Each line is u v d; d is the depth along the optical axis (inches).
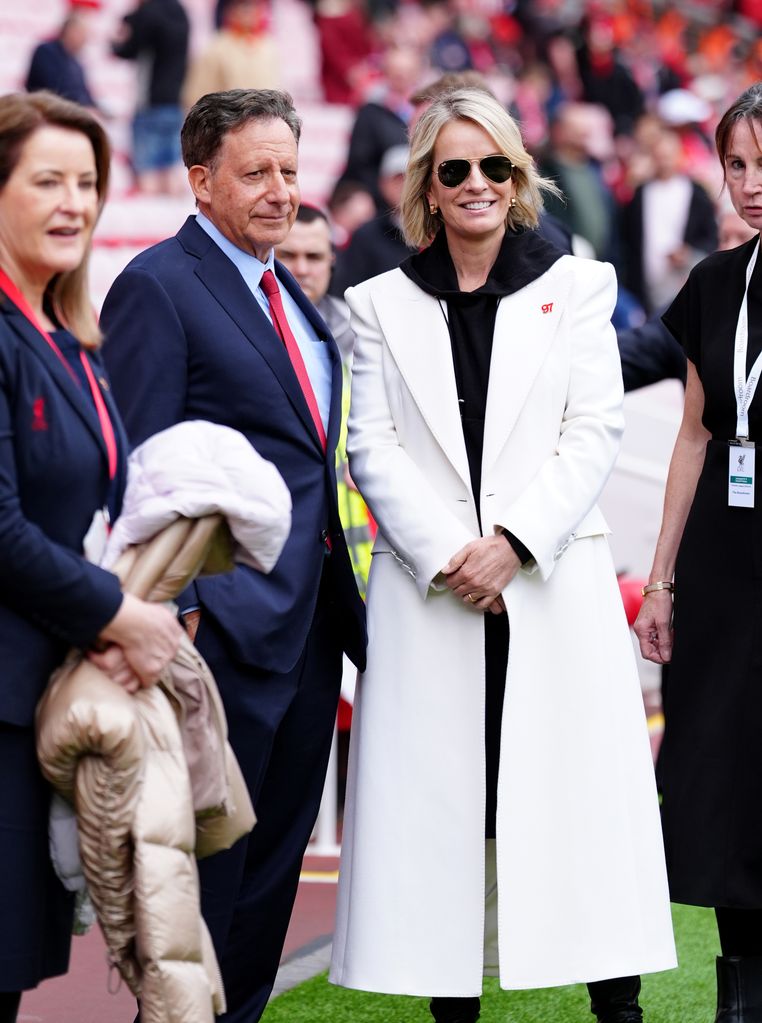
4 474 418.6
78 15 1754.4
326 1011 657.0
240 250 570.6
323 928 774.5
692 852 587.2
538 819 578.2
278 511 442.0
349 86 2070.6
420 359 601.6
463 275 611.8
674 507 625.9
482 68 2094.0
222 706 492.1
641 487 1090.7
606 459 591.8
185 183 1841.8
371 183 1592.0
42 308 452.4
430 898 581.6
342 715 926.4
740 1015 593.3
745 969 596.7
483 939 591.5
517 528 572.4
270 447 557.9
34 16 1953.7
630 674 603.2
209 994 419.8
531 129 2047.2
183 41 1819.6
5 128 426.6
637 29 2250.2
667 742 604.7
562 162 1752.0
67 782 422.6
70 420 435.2
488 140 589.6
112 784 416.8
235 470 441.7
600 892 578.9
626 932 579.5
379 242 1219.9
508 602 579.5
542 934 573.0
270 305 573.9
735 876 581.9
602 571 606.5
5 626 426.6
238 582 546.9
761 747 582.6
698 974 705.6
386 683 595.5
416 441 601.9
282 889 579.2
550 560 576.4
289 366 562.9
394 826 586.2
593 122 2030.0
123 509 448.1
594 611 595.8
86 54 1915.6
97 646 427.8
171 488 439.2
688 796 591.2
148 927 412.5
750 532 583.2
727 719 585.0
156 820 417.7
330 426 580.1
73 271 447.8
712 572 590.2
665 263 1829.5
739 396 586.2
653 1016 647.8
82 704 417.4
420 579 582.9
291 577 555.2
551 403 594.6
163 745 427.5
